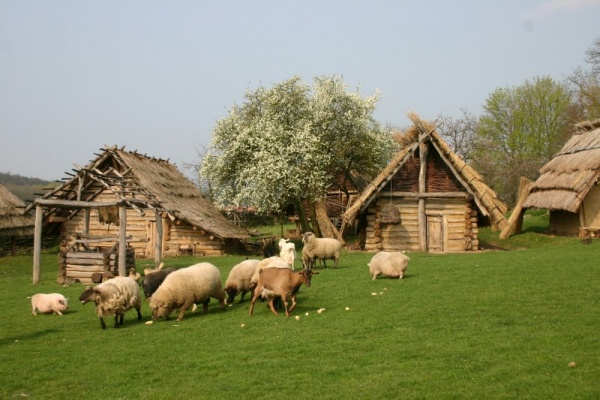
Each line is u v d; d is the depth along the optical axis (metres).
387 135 39.62
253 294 14.61
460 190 31.75
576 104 63.97
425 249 31.62
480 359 9.23
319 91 37.47
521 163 64.81
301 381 8.85
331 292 16.20
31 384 9.59
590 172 32.06
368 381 8.60
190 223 33.22
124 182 26.17
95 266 23.25
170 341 12.02
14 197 39.38
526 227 40.34
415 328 11.53
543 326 10.93
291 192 35.62
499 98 71.06
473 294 14.54
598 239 30.59
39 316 16.11
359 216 33.25
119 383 9.40
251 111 38.16
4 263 33.09
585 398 7.37
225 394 8.50
